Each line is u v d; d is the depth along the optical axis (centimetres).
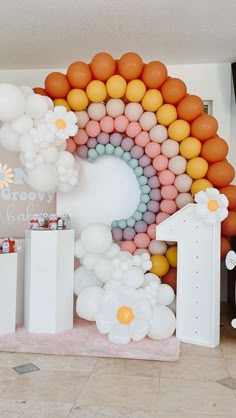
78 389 235
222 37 381
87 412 209
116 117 358
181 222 319
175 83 345
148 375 256
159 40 389
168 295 327
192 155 345
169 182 352
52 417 203
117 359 284
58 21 351
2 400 221
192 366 271
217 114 445
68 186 355
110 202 403
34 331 325
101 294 325
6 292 320
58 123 324
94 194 405
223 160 350
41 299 324
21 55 426
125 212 401
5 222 476
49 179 331
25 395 227
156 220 358
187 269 317
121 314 301
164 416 205
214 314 308
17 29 365
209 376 255
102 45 401
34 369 264
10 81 469
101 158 404
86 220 405
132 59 341
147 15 340
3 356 287
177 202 352
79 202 406
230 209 355
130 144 361
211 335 308
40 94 354
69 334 321
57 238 322
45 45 401
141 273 320
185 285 319
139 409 212
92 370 264
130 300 306
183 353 296
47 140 320
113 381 247
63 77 355
